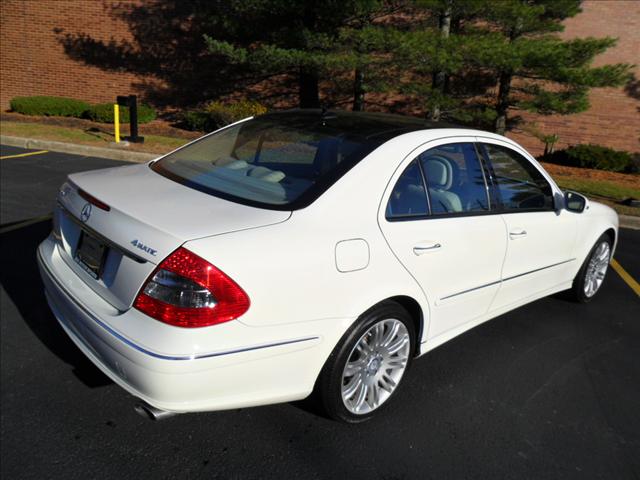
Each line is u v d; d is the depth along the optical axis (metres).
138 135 13.51
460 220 3.35
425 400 3.32
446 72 11.44
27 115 15.57
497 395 3.44
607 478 2.77
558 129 15.70
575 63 11.71
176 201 2.71
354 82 13.34
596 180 12.40
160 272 2.31
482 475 2.72
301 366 2.61
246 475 2.59
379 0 12.15
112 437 2.77
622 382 3.72
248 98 16.39
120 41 16.36
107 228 2.59
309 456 2.74
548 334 4.38
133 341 2.31
